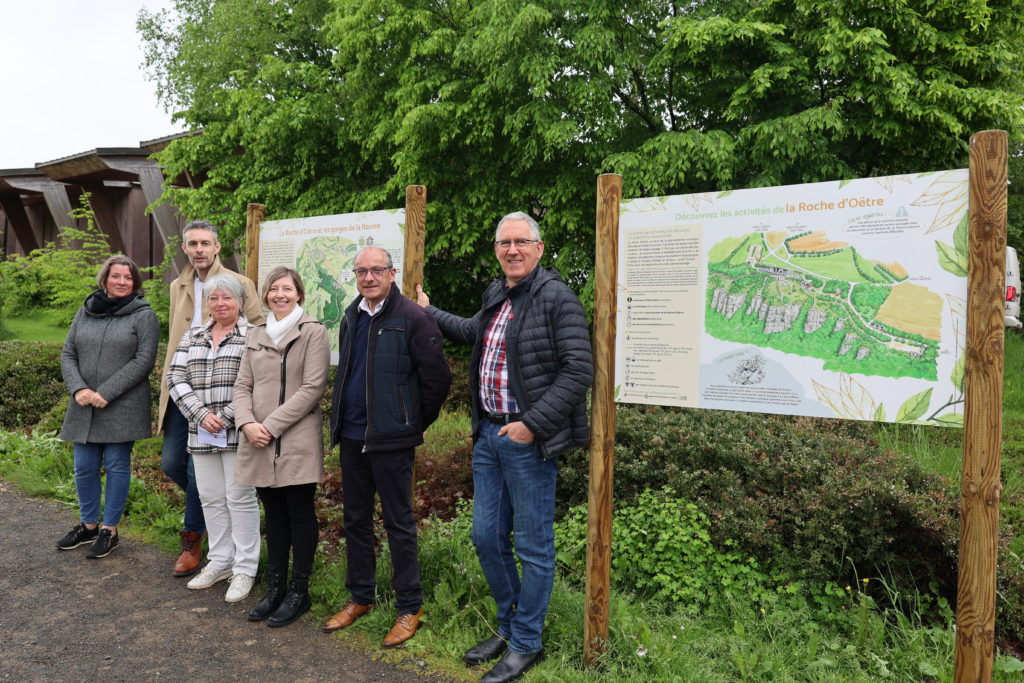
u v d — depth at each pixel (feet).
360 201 33.37
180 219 53.36
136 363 13.30
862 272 7.93
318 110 34.35
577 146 27.32
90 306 13.57
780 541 11.05
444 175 30.27
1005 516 14.32
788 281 8.43
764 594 10.34
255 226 14.97
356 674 9.13
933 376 7.47
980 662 6.98
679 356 9.15
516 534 9.05
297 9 42.68
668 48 25.36
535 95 25.44
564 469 13.65
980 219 6.94
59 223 67.41
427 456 18.33
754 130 23.75
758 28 23.29
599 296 9.42
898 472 12.21
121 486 13.58
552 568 9.11
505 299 9.38
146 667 9.30
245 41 43.27
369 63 31.91
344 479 10.39
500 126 28.22
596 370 9.35
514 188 28.96
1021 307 39.14
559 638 9.77
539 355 8.82
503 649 9.54
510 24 25.16
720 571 10.79
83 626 10.52
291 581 10.95
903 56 24.63
